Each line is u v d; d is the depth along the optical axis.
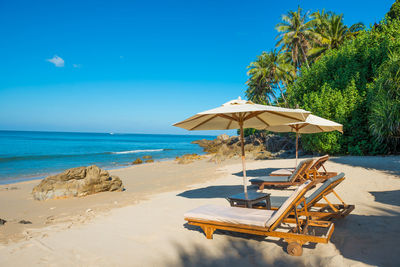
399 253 3.09
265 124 5.25
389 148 15.27
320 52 30.88
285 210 3.33
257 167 14.01
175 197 7.50
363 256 3.08
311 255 3.20
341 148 17.16
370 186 7.25
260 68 37.94
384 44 16.69
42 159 29.08
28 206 7.54
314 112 17.34
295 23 32.38
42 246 3.79
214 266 3.09
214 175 12.77
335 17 30.56
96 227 4.73
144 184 11.42
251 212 3.90
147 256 3.39
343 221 4.38
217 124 5.41
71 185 8.65
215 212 3.98
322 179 7.68
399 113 12.95
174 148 56.91
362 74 17.33
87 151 42.28
